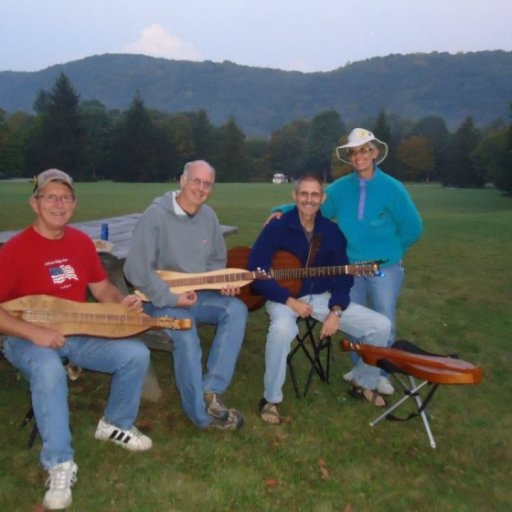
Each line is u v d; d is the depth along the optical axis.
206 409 3.47
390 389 4.12
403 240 4.18
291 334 3.54
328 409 3.84
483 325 5.94
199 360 3.32
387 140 85.00
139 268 3.39
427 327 5.79
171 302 3.38
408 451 3.39
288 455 3.25
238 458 3.19
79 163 68.38
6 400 3.72
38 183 2.87
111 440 3.23
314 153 92.56
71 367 3.44
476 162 68.19
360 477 3.08
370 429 3.61
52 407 2.70
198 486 2.92
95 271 3.24
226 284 3.61
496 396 4.23
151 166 72.19
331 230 3.85
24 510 2.67
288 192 34.28
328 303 3.81
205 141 85.62
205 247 3.66
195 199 3.49
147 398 3.81
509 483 3.13
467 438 3.58
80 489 2.83
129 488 2.87
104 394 3.90
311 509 2.80
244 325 3.58
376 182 4.07
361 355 3.45
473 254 10.24
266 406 3.65
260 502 2.83
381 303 4.05
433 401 4.06
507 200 37.56
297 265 3.84
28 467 2.99
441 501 2.92
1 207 17.98
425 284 7.64
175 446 3.28
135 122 71.75
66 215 2.92
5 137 67.12
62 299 2.99
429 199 38.06
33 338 2.75
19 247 2.90
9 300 2.94
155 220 3.45
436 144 86.56
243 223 15.00
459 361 3.28
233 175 82.56
